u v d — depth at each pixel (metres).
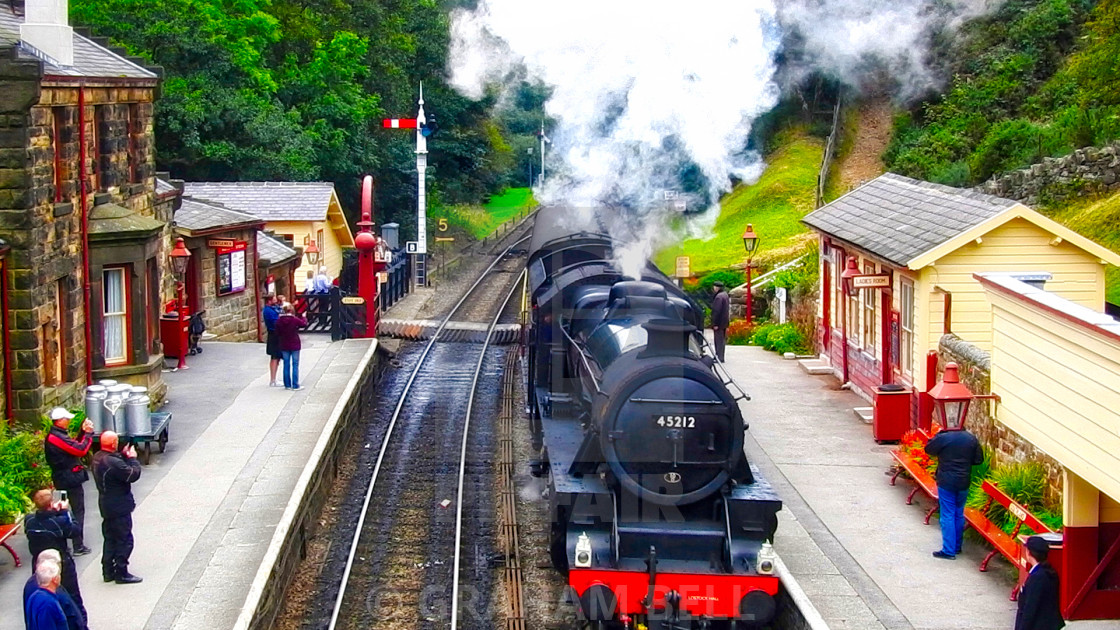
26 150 14.98
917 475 14.18
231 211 27.50
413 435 19.09
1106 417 9.41
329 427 16.59
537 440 15.74
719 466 11.30
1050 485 12.61
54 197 16.17
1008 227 16.72
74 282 16.94
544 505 14.80
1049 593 9.74
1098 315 9.88
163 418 16.30
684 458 11.21
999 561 12.48
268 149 38.81
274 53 43.25
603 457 11.33
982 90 36.19
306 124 42.31
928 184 20.53
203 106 37.50
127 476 11.55
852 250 20.36
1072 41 36.97
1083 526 10.62
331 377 20.70
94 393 15.34
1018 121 31.91
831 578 12.02
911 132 37.16
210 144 37.78
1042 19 37.12
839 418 18.80
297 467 15.42
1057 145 28.72
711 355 12.64
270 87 39.91
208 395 19.52
